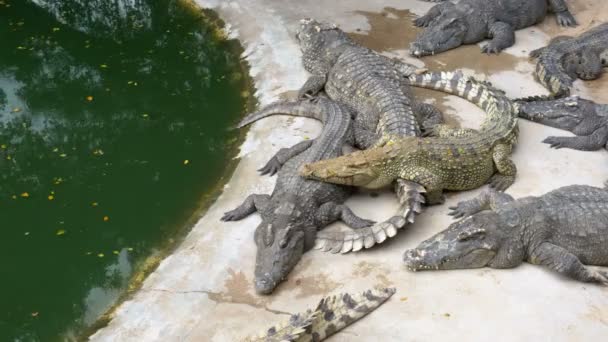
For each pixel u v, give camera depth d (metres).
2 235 5.04
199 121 5.84
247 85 6.11
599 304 4.32
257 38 6.50
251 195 4.94
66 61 6.55
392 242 4.68
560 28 6.50
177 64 6.46
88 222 5.10
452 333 4.23
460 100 5.67
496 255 4.47
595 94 5.73
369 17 6.68
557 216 4.49
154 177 5.38
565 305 4.32
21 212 5.18
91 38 6.84
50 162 5.55
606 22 6.28
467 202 4.82
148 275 4.68
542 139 5.30
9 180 5.41
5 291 4.74
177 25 6.97
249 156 5.33
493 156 4.96
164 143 5.66
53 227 5.08
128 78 6.32
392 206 4.91
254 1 6.92
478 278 4.47
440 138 4.94
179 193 5.25
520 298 4.36
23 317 4.60
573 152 5.19
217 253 4.70
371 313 4.32
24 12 7.22
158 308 4.46
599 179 4.98
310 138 5.40
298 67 6.11
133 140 5.70
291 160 5.06
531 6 6.39
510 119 5.11
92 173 5.45
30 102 6.11
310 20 6.20
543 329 4.23
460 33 6.21
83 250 4.94
